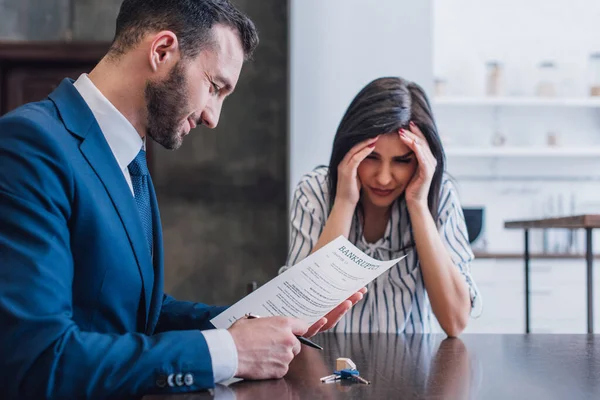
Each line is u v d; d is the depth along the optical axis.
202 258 4.80
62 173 1.11
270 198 4.84
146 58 1.28
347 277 1.37
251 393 0.98
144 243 1.23
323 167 2.07
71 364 0.98
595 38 5.47
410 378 1.08
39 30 4.67
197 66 1.29
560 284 5.01
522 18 5.46
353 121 1.83
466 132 5.41
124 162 1.31
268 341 1.08
